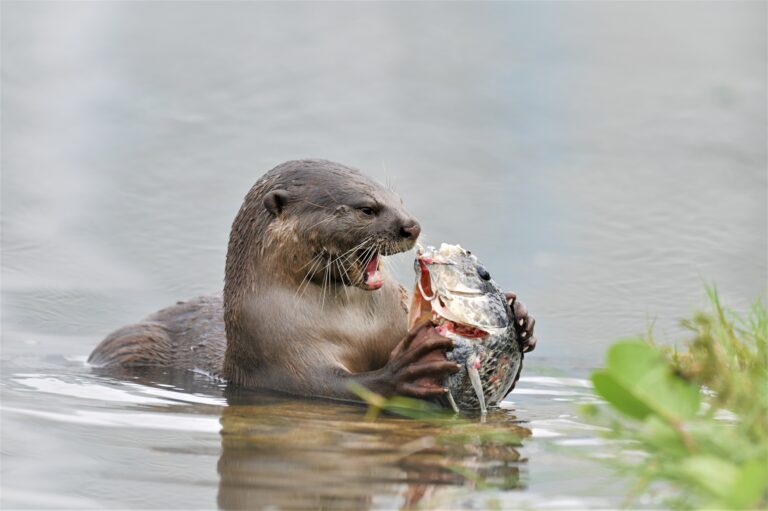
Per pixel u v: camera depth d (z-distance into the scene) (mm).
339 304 22906
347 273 22562
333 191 22500
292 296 22797
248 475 16172
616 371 14867
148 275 34125
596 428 19234
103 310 31422
